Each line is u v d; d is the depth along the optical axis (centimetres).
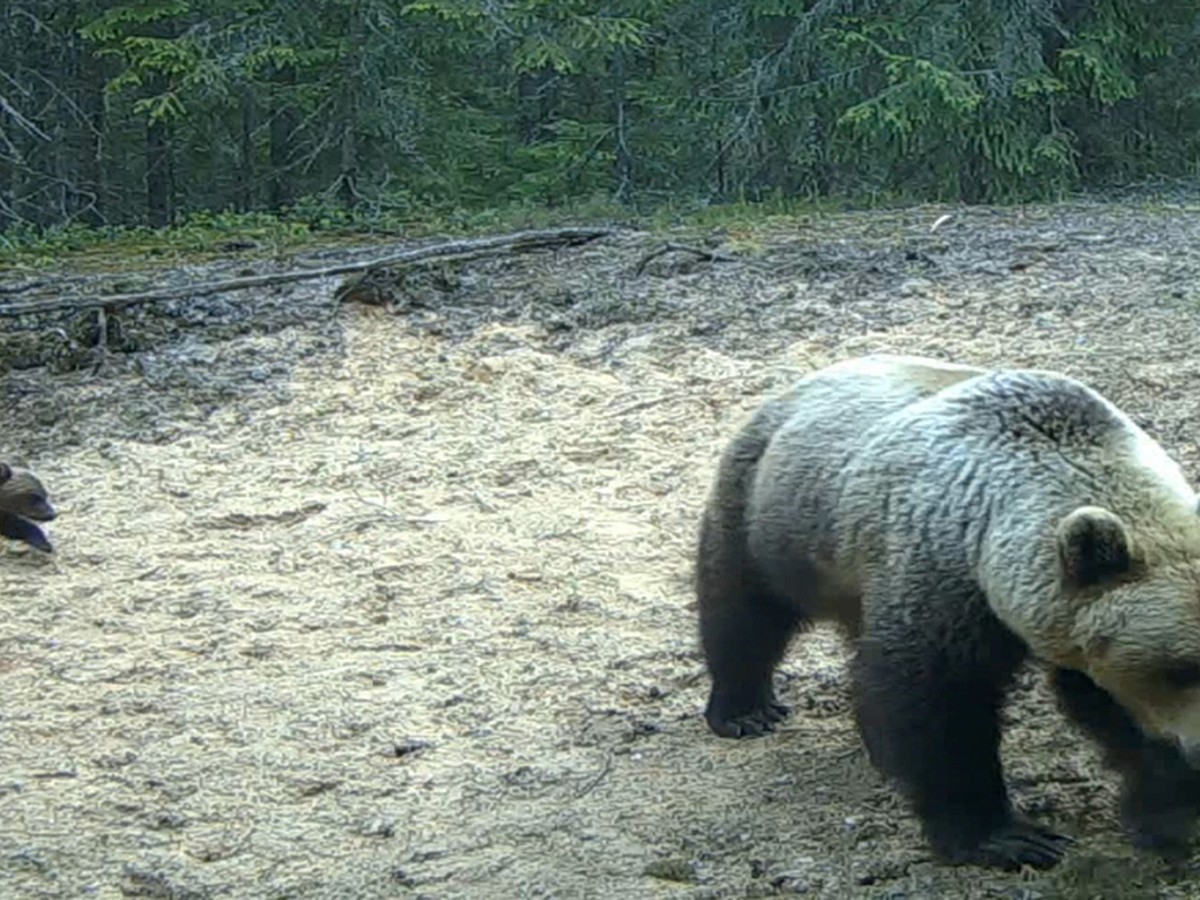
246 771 648
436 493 950
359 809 615
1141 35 2088
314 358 1178
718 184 2228
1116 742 547
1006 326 1190
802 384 631
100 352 1201
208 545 891
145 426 1076
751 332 1197
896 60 1934
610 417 1051
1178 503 502
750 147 2117
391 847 586
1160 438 966
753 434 635
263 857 583
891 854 559
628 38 2203
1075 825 575
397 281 1309
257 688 723
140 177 2748
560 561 852
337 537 892
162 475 991
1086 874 532
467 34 2336
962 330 1184
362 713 695
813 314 1231
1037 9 2005
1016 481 517
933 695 535
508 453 1002
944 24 1981
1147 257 1384
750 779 625
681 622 777
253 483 974
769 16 2188
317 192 2377
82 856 588
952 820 545
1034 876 535
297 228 1764
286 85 2286
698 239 1498
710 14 2289
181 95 2280
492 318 1248
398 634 775
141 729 688
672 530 888
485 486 958
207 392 1123
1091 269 1343
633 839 583
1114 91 2045
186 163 2694
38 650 771
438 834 593
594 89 2695
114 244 1766
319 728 683
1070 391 536
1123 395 1039
